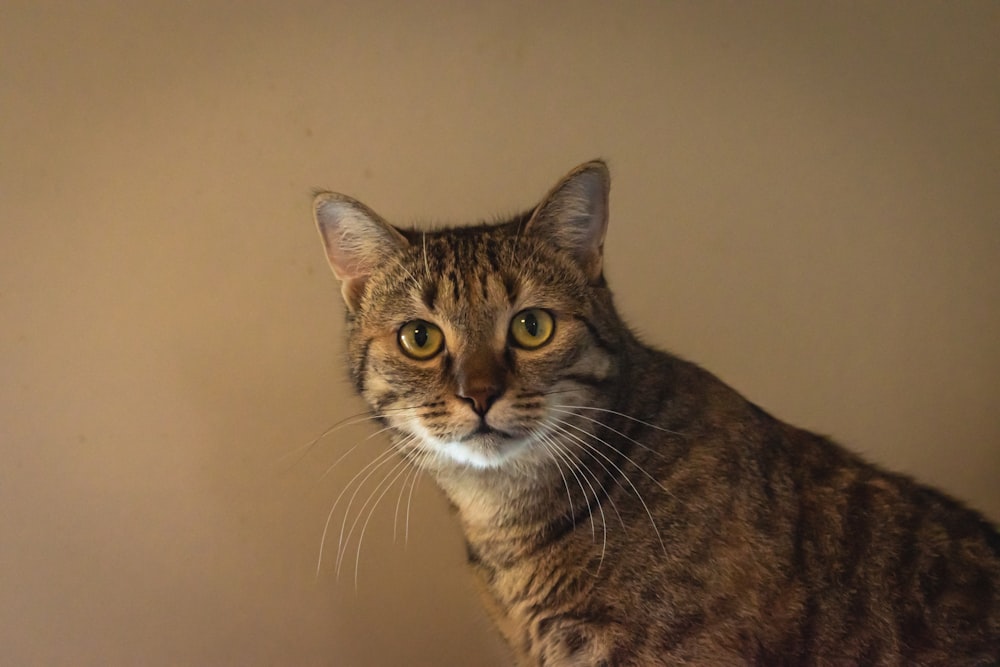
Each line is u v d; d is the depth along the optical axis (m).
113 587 1.44
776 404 1.49
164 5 1.29
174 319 1.37
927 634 0.98
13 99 1.30
